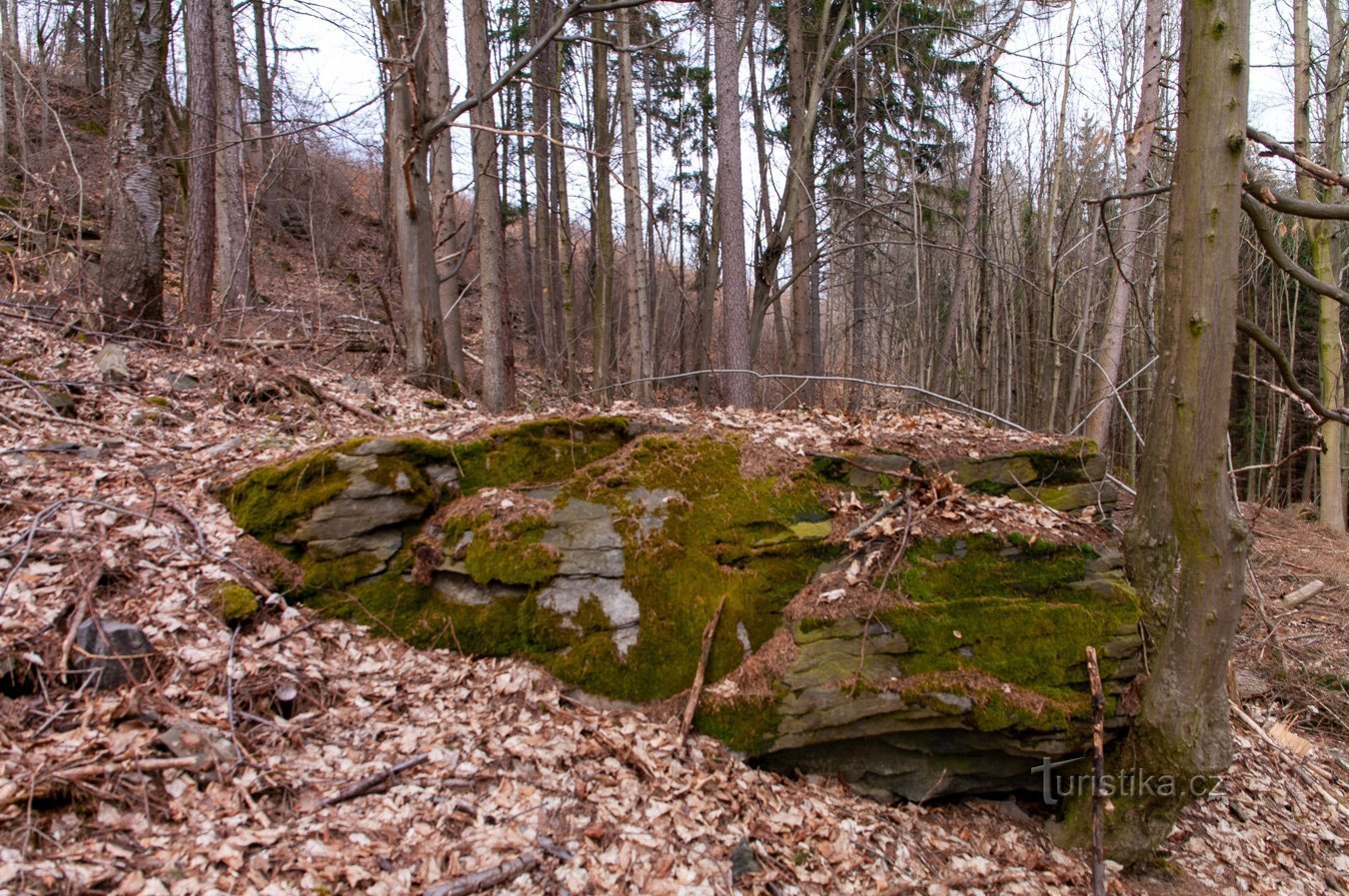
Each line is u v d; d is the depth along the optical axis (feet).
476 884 9.59
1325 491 46.88
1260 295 71.56
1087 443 18.29
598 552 15.31
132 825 8.96
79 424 17.65
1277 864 15.56
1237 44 11.24
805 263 44.37
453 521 15.42
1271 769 18.85
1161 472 15.08
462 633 14.51
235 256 36.50
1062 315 56.85
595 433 17.65
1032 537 15.39
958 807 14.80
